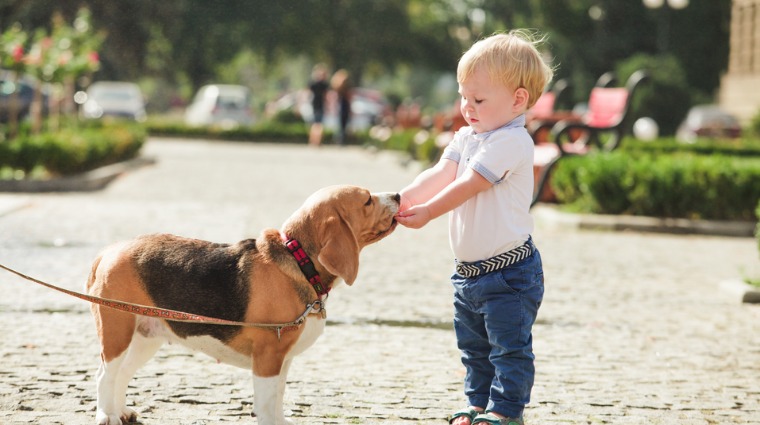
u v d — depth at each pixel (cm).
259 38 6981
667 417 648
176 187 2064
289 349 535
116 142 2503
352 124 5044
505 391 553
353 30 7288
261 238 550
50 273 1050
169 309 547
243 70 12406
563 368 763
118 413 587
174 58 6819
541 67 571
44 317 862
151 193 1917
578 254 1356
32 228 1361
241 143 4603
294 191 2055
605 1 7912
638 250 1416
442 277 1138
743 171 1661
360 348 804
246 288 534
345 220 533
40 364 718
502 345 556
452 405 657
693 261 1326
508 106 567
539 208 1828
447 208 550
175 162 2911
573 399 681
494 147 555
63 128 2838
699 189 1662
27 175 2011
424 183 584
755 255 1398
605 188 1688
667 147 2961
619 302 1030
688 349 838
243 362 550
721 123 5125
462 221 568
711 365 788
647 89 6366
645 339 870
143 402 640
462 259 571
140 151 3067
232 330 535
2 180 1875
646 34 7844
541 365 771
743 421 645
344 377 717
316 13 7056
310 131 4650
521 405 555
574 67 8038
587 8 8019
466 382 601
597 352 818
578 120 2083
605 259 1318
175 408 630
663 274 1212
